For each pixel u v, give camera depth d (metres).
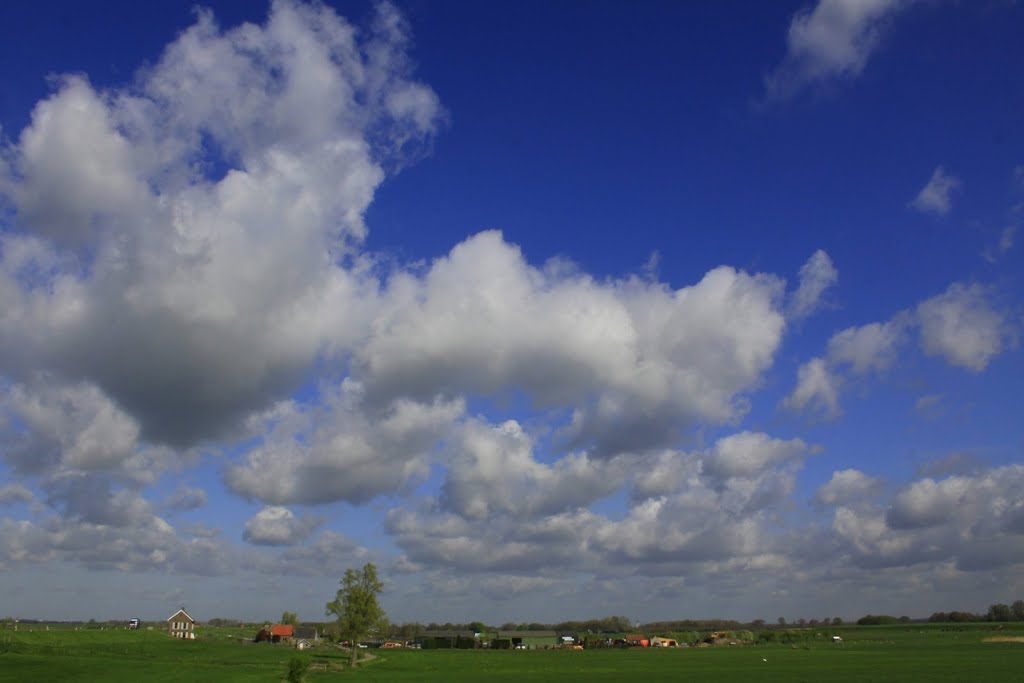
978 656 145.00
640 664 144.88
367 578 149.12
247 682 96.44
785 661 145.62
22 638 162.75
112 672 105.94
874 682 95.00
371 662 152.38
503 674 120.12
